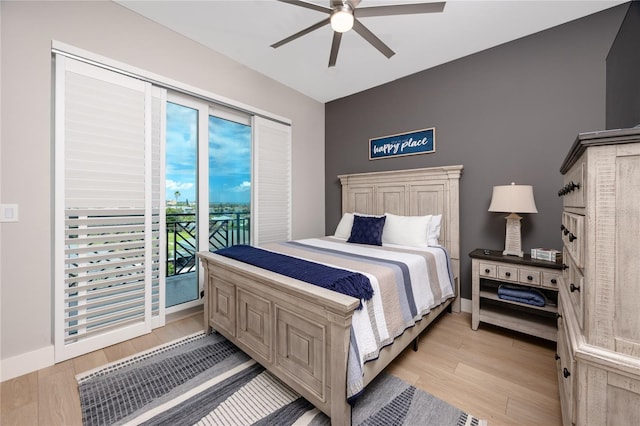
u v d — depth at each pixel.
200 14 2.27
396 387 1.65
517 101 2.60
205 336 2.27
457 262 2.88
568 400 1.09
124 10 2.18
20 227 1.76
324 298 1.24
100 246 2.06
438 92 3.09
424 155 3.23
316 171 4.14
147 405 1.49
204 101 2.82
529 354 2.05
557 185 2.42
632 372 0.78
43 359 1.82
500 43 2.66
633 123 1.33
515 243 2.41
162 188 2.45
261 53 2.84
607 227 0.83
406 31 2.46
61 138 1.88
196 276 2.87
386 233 2.89
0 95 1.68
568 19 2.31
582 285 0.95
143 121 2.29
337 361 1.25
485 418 1.42
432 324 2.58
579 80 2.30
